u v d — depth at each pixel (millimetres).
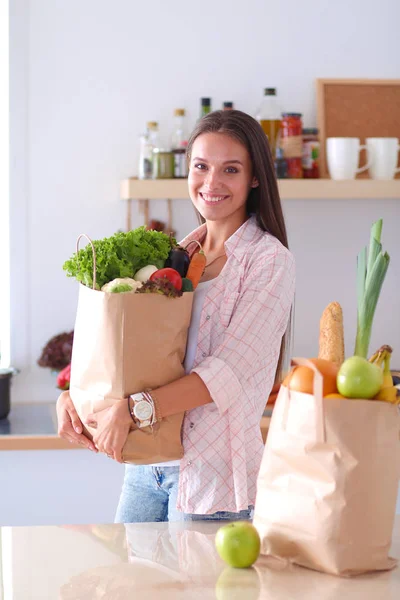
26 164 3104
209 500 1674
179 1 3117
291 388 1201
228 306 1704
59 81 3098
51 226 3133
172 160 2977
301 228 3258
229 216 1857
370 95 3211
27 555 1279
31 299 3139
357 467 1145
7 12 3043
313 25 3182
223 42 3148
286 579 1169
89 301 1597
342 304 3289
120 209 3158
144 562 1247
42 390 3162
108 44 3107
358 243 3283
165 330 1586
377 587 1137
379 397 1163
